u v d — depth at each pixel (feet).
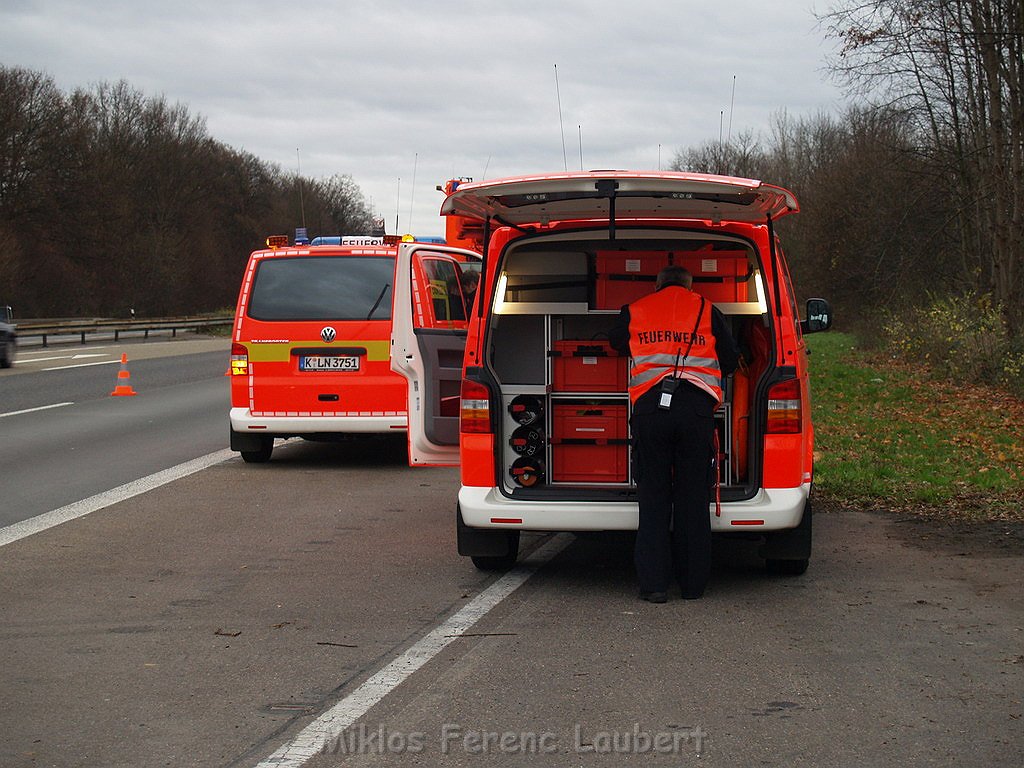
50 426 50.83
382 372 38.06
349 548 25.76
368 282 38.34
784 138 192.03
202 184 250.78
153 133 236.02
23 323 184.34
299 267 38.65
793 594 21.20
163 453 42.34
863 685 15.72
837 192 128.47
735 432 22.29
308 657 17.34
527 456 22.20
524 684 15.94
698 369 20.68
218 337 158.71
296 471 38.17
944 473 35.22
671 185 19.57
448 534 27.43
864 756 13.14
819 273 130.72
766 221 21.75
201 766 13.10
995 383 66.49
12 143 206.18
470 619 19.53
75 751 13.58
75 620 19.54
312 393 38.11
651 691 15.58
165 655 17.48
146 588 21.88
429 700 15.30
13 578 22.72
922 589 21.36
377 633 18.67
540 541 27.04
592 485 22.03
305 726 14.35
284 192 279.08
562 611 20.15
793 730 14.01
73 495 33.01
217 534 27.35
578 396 22.50
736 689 15.64
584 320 23.34
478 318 22.02
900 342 85.30
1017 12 69.82
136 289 224.33
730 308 22.49
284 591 21.65
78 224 215.51
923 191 89.61
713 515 20.98
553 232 22.22
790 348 21.24
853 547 25.25
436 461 25.98
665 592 20.71
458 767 12.97
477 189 19.76
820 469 35.81
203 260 246.68
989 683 15.75
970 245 90.58
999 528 27.07
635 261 22.95
